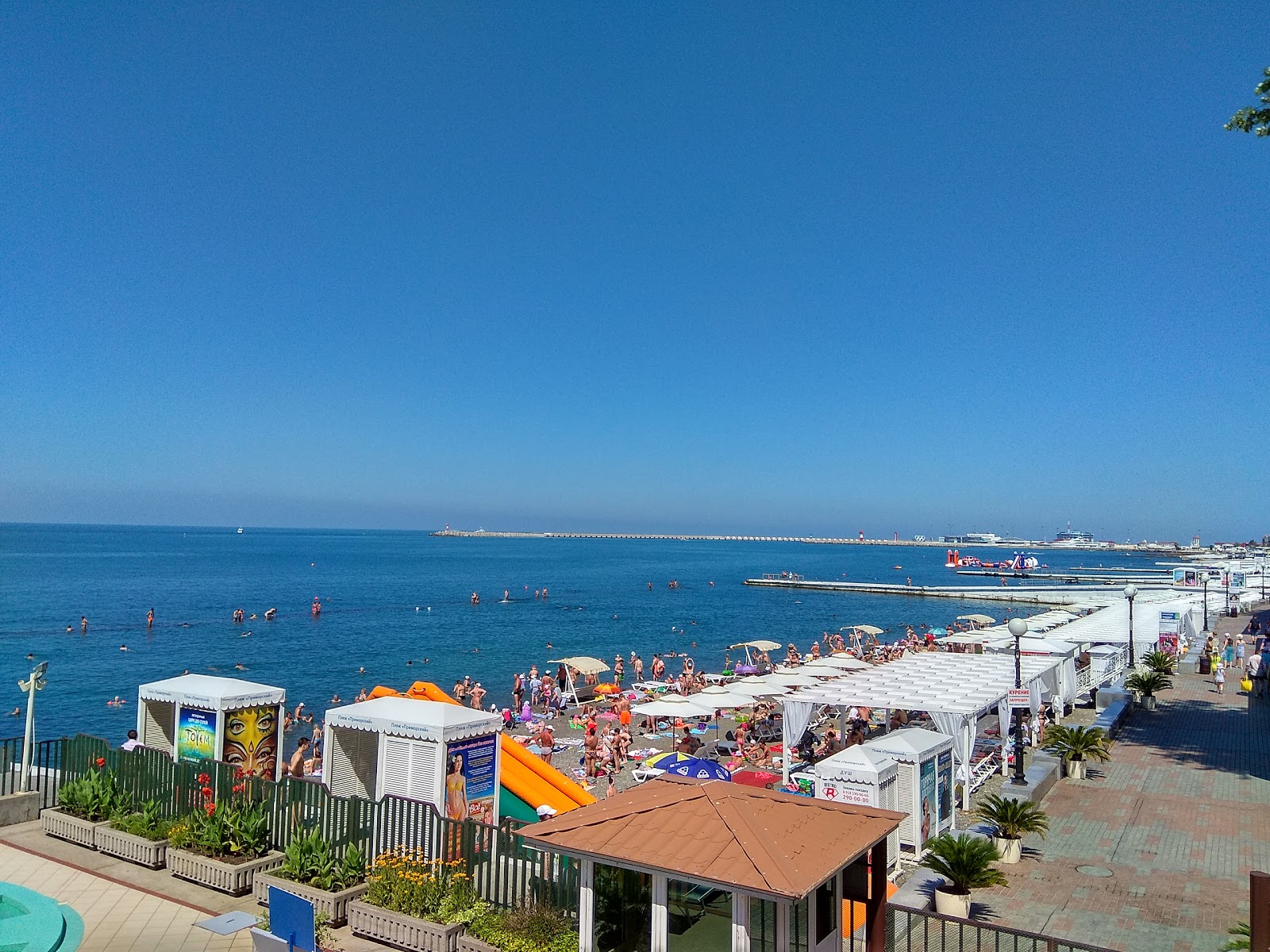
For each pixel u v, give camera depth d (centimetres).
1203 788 2114
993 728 2995
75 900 1211
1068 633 6100
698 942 792
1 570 14500
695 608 10319
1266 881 938
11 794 1588
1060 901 1391
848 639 7619
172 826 1381
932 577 18788
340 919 1145
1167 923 1302
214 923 1133
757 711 3575
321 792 1307
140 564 16838
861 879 875
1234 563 15662
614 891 851
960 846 1333
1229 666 4244
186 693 1659
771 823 855
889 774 1709
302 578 14075
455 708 1481
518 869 1104
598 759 2781
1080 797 2036
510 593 12000
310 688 4806
